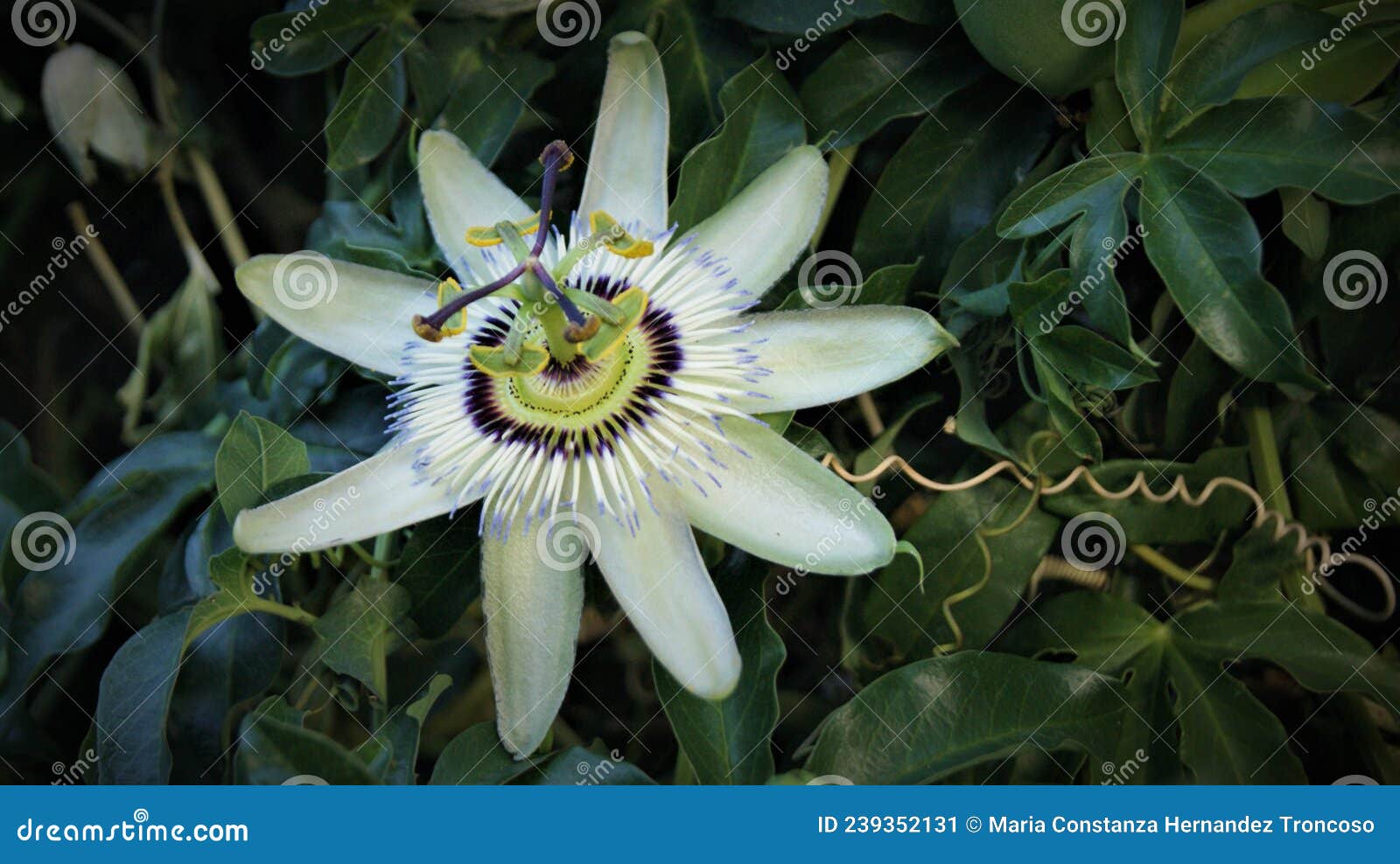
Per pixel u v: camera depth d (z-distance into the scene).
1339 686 0.31
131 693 0.31
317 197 0.35
